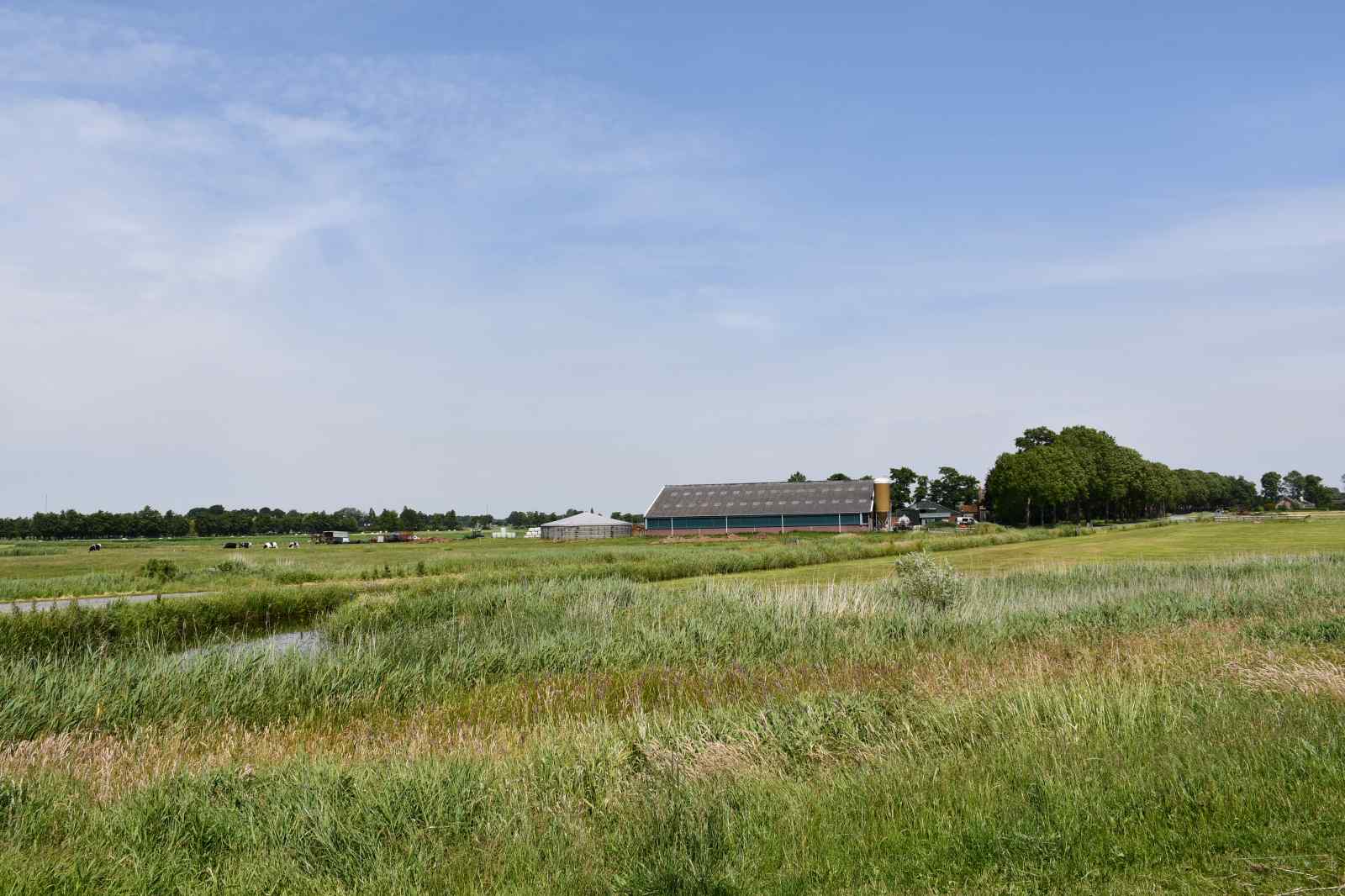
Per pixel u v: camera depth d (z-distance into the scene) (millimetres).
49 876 4973
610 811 5973
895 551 50250
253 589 28219
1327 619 13750
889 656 13812
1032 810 5215
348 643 17234
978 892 4344
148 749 9523
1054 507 108188
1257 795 5242
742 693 11820
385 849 5520
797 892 4461
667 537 89000
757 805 5766
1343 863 4320
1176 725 6824
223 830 5953
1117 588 22859
